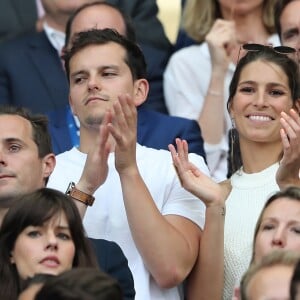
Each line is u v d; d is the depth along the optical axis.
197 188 24.73
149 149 26.84
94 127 26.45
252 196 25.98
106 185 25.91
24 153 25.31
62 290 18.03
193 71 33.00
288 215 22.86
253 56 26.84
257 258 22.91
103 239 24.77
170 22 34.84
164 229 24.78
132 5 34.62
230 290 25.16
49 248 22.38
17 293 22.27
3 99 32.84
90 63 26.52
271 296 18.91
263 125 26.38
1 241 22.53
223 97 31.55
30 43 33.22
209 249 24.95
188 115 32.78
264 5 32.81
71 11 32.97
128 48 26.86
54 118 29.88
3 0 36.41
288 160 24.91
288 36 30.50
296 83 26.72
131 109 24.55
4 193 25.00
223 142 31.23
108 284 18.19
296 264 18.91
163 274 24.86
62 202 22.69
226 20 32.97
